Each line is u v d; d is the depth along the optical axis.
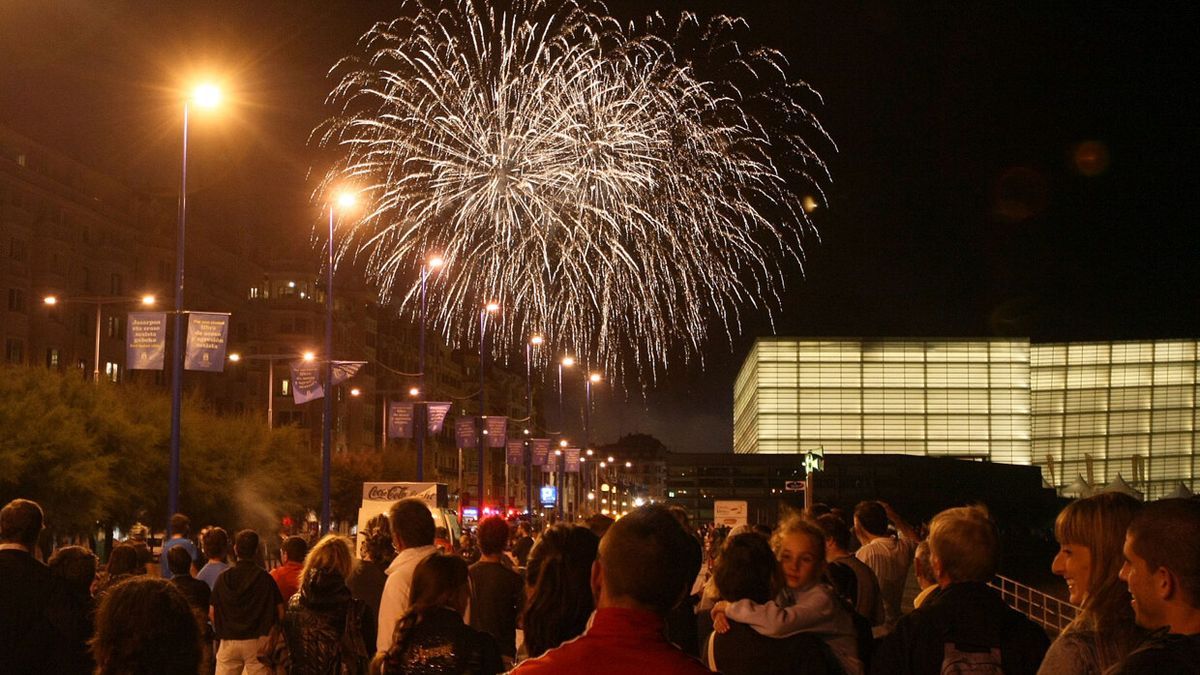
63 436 45.09
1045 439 141.50
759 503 119.00
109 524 54.97
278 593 12.33
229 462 60.72
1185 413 145.00
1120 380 143.62
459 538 29.62
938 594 6.21
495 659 7.11
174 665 6.37
